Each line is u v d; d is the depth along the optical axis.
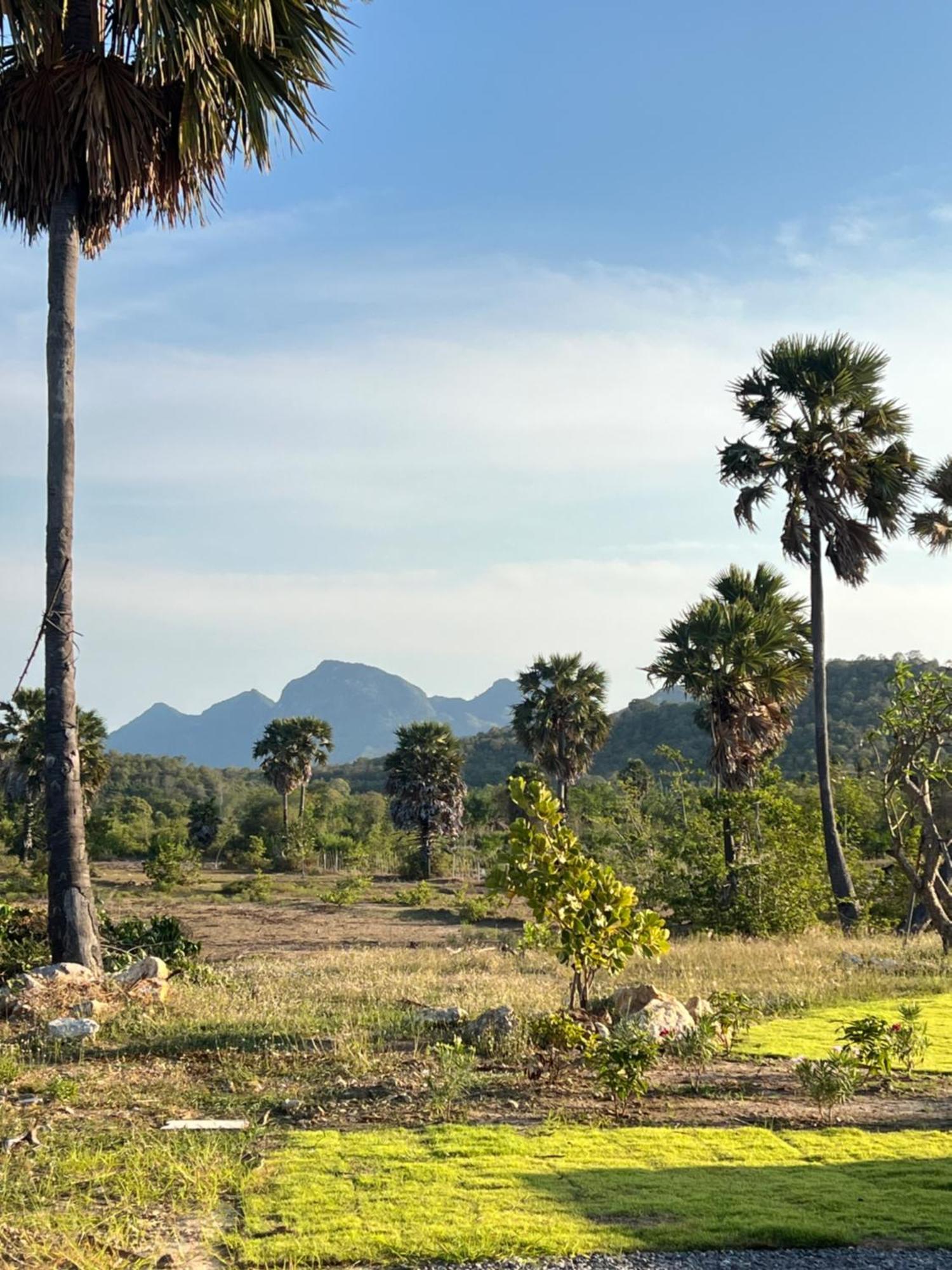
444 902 38.28
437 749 54.06
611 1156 6.07
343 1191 5.40
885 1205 5.18
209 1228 4.89
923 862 21.09
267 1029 9.73
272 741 65.75
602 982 13.34
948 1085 8.05
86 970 11.60
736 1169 5.82
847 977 13.46
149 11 11.57
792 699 25.09
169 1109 7.19
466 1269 4.43
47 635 12.58
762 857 21.27
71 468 12.87
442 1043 9.21
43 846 50.84
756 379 24.56
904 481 23.94
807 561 24.05
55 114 12.40
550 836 10.05
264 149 13.33
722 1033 9.14
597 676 40.50
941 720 17.30
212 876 52.50
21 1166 5.78
